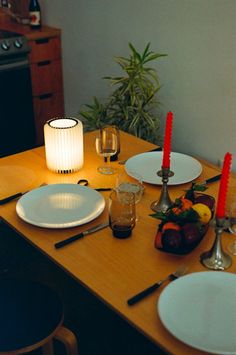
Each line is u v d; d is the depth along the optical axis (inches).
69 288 92.3
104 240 59.2
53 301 61.6
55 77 150.9
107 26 128.9
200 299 49.6
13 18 150.0
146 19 117.5
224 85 107.1
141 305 49.1
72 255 56.7
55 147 72.2
